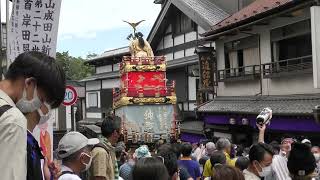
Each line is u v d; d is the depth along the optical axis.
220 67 20.44
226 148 8.52
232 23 17.33
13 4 6.35
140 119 22.09
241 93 19.03
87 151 3.89
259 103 16.80
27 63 2.10
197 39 23.97
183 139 24.48
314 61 12.45
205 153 10.78
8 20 6.86
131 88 22.31
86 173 4.87
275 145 8.73
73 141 3.79
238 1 22.23
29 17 6.41
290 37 15.49
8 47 6.35
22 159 1.82
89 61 39.31
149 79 22.67
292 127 14.56
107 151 5.06
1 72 6.66
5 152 1.79
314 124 13.62
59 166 3.77
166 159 5.12
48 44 6.48
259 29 17.36
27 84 2.10
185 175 6.78
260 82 17.47
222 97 20.39
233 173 3.91
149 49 23.78
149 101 22.20
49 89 2.15
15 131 1.82
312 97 14.45
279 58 16.33
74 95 10.59
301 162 4.16
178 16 26.14
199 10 22.83
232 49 19.39
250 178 5.04
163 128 22.27
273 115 14.98
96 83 38.41
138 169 3.34
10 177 1.77
